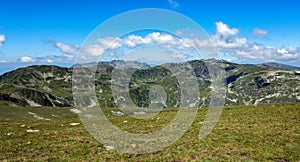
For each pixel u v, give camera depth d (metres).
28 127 45.84
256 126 37.22
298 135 31.48
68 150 28.55
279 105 55.00
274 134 32.25
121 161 24.69
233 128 36.47
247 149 26.91
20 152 28.39
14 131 41.25
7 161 25.28
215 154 25.81
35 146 30.58
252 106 58.66
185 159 24.73
